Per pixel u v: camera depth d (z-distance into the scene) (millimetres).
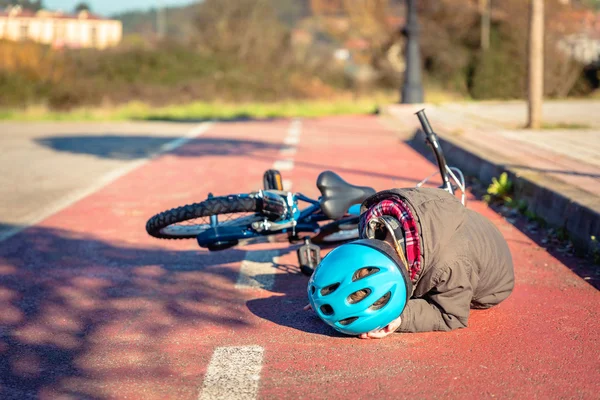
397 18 39219
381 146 14820
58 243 6949
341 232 5656
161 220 4875
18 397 3656
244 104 32062
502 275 4426
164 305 5066
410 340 4309
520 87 33344
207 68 35844
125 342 4383
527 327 4520
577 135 13320
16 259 6375
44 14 83688
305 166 11852
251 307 4977
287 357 4086
